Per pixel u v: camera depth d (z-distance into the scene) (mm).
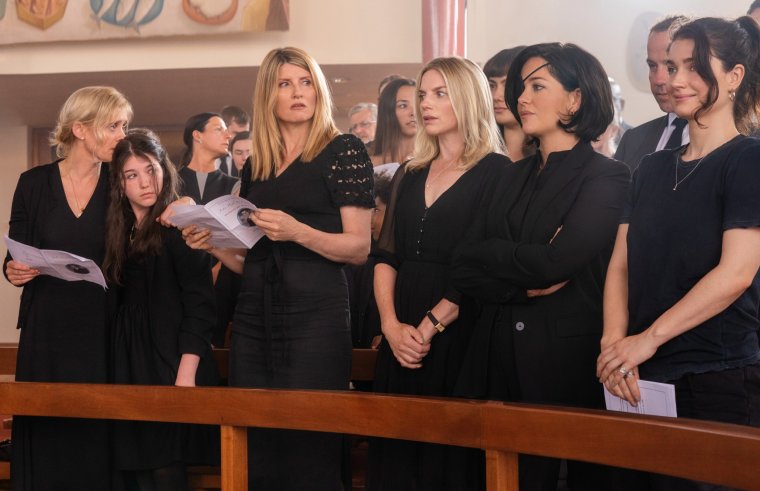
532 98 3059
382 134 5480
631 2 9188
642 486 2805
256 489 3283
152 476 3533
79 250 3678
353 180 3359
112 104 3740
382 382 3412
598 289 3041
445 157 3496
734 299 2490
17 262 3543
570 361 2881
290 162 3455
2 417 5504
